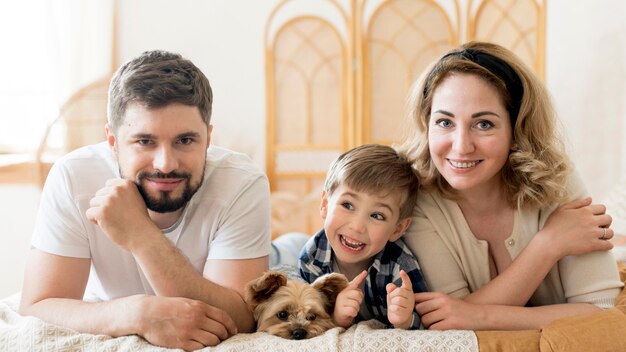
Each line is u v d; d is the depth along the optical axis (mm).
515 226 1363
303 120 3924
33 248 1352
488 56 1287
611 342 1078
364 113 3828
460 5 3754
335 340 1079
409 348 1071
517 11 3648
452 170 1277
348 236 1307
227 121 4176
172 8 4176
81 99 3553
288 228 3883
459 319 1209
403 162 1380
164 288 1177
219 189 1383
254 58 4133
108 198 1182
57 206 1342
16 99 3928
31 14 3916
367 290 1371
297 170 3947
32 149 3877
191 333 1125
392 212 1312
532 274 1265
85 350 1104
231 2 4121
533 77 1319
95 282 1495
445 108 1263
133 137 1205
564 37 3674
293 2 3932
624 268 1621
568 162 1377
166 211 1275
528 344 1080
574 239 1267
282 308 1191
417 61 3779
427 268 1372
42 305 1256
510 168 1359
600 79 3631
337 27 3867
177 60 1250
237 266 1333
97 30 4020
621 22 3576
